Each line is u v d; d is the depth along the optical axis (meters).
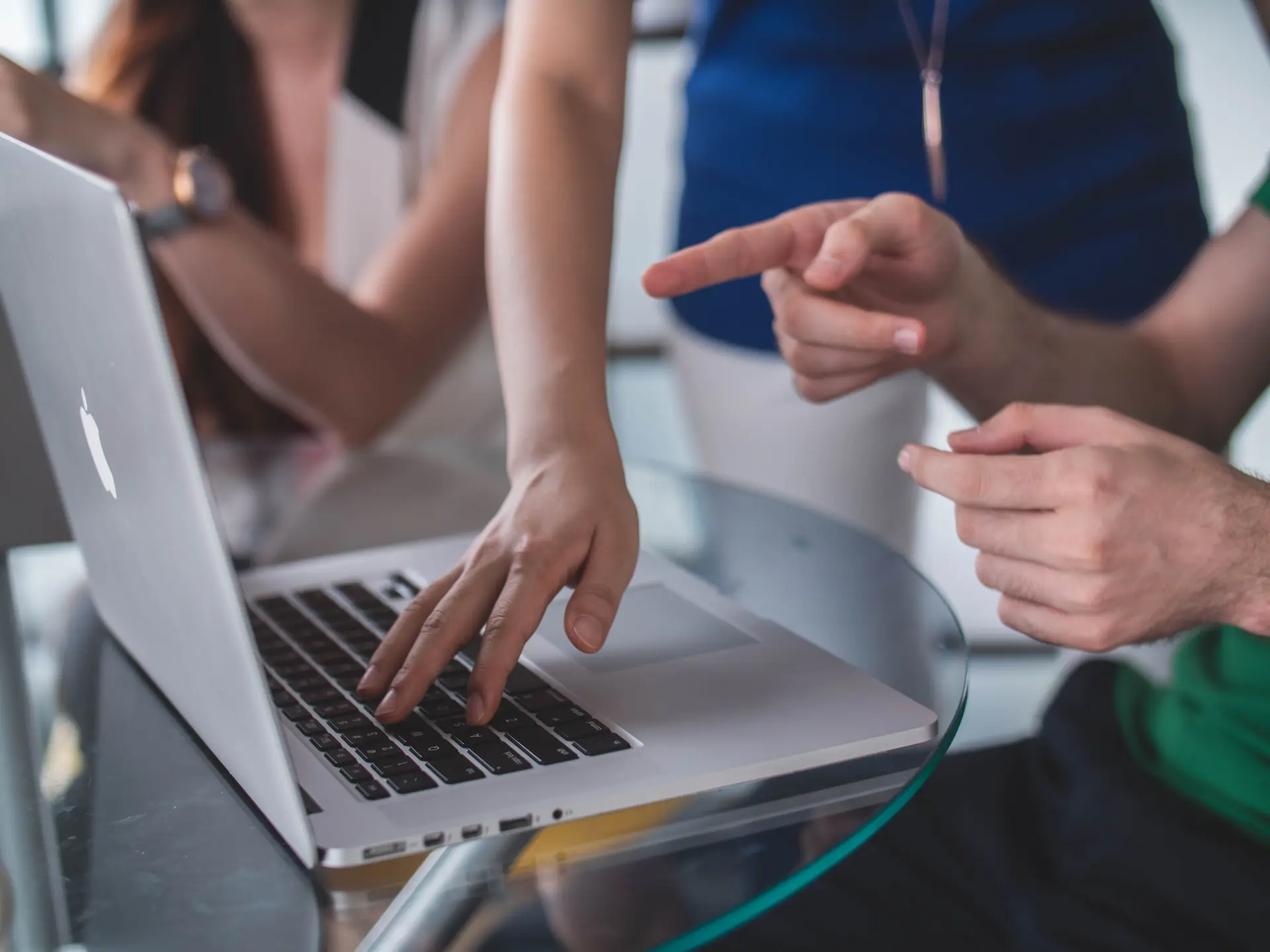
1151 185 1.40
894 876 0.87
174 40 1.61
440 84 1.62
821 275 0.84
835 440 1.56
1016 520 0.75
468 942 0.51
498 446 1.25
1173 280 1.42
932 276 0.94
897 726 0.66
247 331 1.39
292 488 1.12
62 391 0.67
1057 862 0.86
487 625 0.69
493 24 1.57
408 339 1.51
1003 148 1.37
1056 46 1.34
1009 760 0.97
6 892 0.53
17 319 0.70
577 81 1.08
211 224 1.35
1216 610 0.77
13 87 1.25
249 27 1.61
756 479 1.63
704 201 1.57
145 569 0.65
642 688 0.70
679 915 0.53
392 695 0.65
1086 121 1.37
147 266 0.50
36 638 0.83
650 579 0.87
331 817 0.56
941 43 1.34
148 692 0.75
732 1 1.48
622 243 2.88
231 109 1.65
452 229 1.53
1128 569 0.73
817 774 0.63
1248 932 0.76
